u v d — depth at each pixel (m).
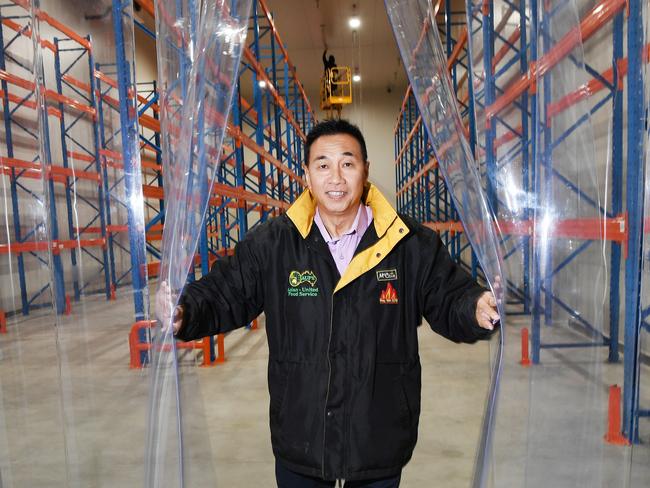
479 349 4.49
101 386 3.32
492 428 1.24
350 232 1.29
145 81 10.57
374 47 12.61
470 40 2.04
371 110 15.46
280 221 1.35
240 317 1.35
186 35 1.43
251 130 14.59
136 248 3.45
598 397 1.89
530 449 1.82
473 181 1.22
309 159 1.25
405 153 11.91
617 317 2.99
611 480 1.96
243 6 1.23
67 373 3.51
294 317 1.27
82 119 3.86
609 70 2.71
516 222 1.91
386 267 1.26
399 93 15.37
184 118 1.27
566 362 1.92
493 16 2.69
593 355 1.89
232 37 1.23
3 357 3.51
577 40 1.65
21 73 4.86
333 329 1.24
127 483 2.20
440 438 2.68
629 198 2.28
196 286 1.30
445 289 1.27
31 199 4.70
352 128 1.23
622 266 3.05
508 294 2.09
